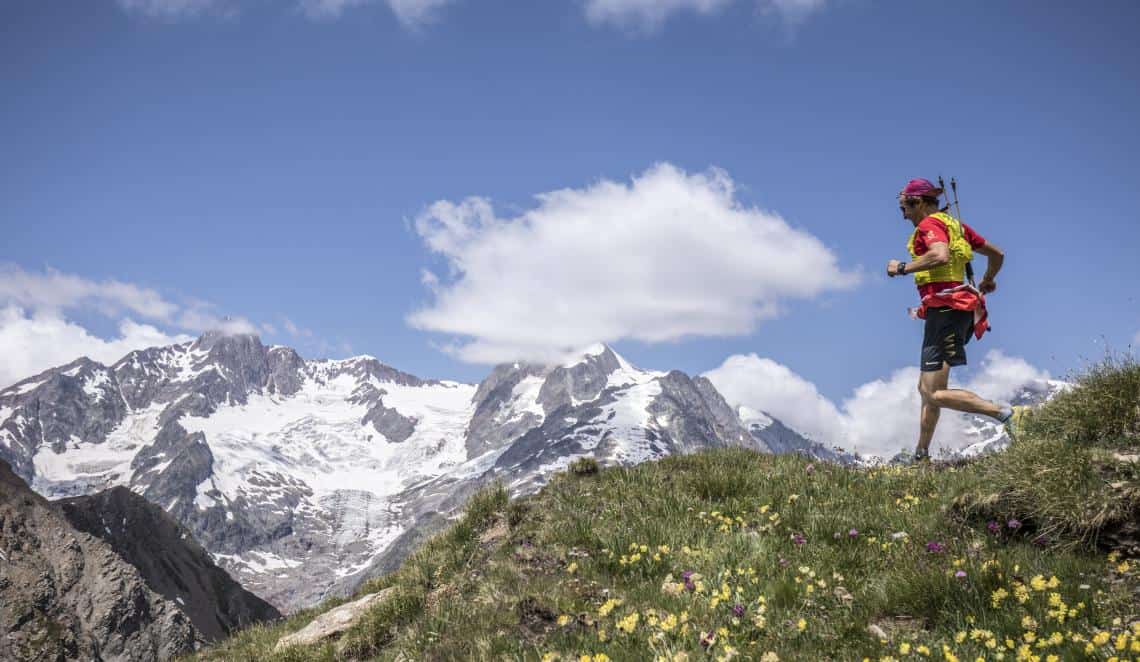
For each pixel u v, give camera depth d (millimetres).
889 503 10141
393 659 9164
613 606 7980
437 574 11188
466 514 12469
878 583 8000
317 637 11570
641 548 9523
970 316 10945
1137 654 5695
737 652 6723
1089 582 7160
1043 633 6430
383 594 11891
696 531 10148
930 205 11227
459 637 8492
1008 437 10203
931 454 11922
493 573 10141
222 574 178375
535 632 8227
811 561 8797
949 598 7281
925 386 11188
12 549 104500
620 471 13055
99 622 101062
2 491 111438
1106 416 9023
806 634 7176
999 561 7641
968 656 6320
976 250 11148
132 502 179250
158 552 169625
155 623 107938
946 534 8727
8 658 89438
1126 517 7617
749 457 13273
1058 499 8086
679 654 6598
